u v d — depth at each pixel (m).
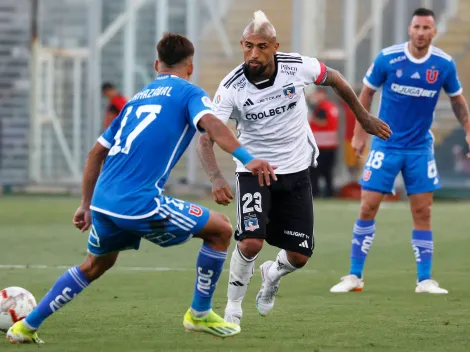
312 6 73.12
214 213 20.50
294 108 23.27
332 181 70.19
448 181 73.50
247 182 23.05
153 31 74.50
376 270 35.91
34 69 74.69
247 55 22.52
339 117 73.19
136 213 19.66
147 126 19.91
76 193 74.94
